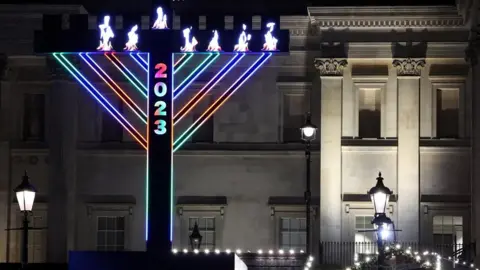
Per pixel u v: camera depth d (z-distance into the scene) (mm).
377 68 69000
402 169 68688
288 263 57062
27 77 70875
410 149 68750
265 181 70438
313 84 70125
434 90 69125
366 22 68500
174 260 31891
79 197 70812
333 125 68625
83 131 70938
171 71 41688
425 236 68625
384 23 68562
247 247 70312
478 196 64938
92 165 70875
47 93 70875
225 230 70438
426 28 68688
